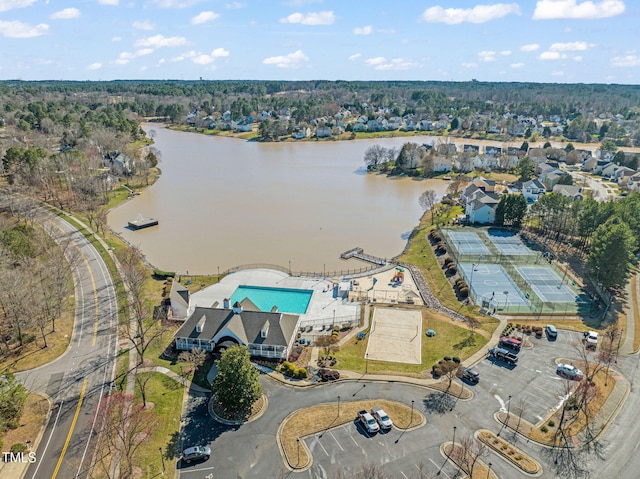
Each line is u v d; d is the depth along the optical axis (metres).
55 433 59.66
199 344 77.75
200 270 115.06
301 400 66.62
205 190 188.75
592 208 121.38
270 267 115.94
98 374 71.75
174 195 180.88
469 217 150.12
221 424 61.91
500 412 63.88
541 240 132.75
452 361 74.81
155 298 98.12
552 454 56.69
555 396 67.06
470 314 91.75
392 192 190.12
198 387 69.38
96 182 169.88
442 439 59.06
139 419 61.00
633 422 61.94
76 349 78.38
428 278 109.94
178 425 61.59
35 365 73.56
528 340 81.88
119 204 168.12
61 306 87.31
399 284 106.31
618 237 94.00
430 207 163.62
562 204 132.38
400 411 64.06
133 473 53.66
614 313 92.25
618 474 53.94
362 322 89.31
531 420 62.31
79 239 128.00
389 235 141.50
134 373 71.94
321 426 61.34
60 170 182.25
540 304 95.88
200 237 137.75
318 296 100.06
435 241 131.88
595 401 65.69
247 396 62.41
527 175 198.12
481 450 54.00
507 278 108.62
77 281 103.44
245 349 64.75
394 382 70.69
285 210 164.12
